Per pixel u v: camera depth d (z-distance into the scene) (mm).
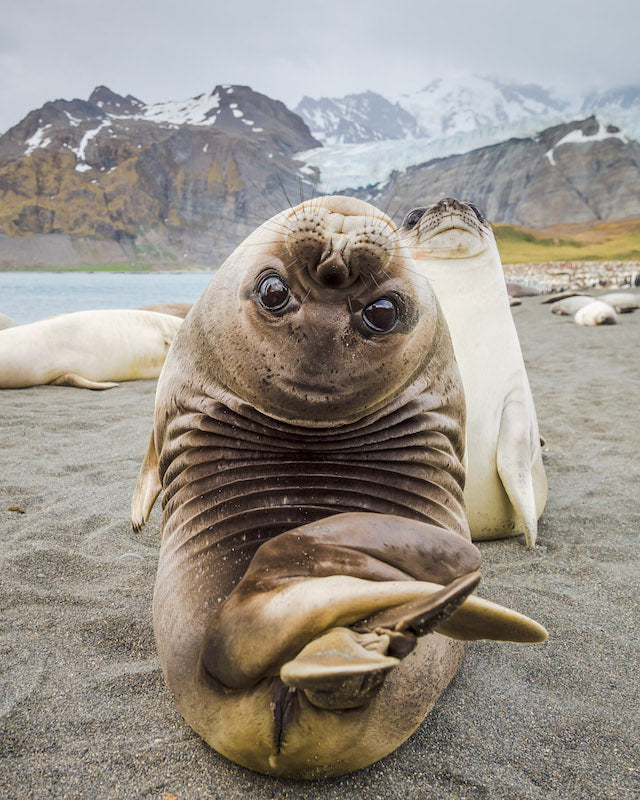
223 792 737
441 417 912
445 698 917
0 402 2758
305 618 621
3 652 990
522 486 1405
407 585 632
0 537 1404
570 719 871
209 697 725
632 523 1567
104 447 2115
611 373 3381
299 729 687
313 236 770
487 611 645
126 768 766
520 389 1485
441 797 737
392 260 828
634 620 1124
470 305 1464
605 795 742
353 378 813
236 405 854
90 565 1291
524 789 749
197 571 792
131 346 3342
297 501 817
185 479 877
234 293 850
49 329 3184
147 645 1021
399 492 842
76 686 914
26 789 729
